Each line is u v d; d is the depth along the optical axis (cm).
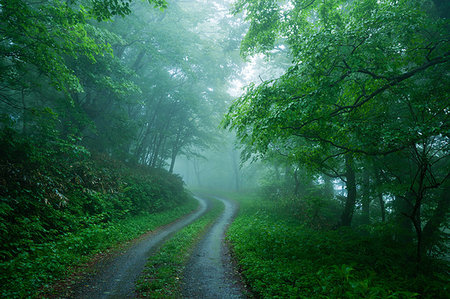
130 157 2012
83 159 1305
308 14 936
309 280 525
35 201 764
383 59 638
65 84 1237
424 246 852
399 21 626
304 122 693
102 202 1095
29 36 853
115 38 1372
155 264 686
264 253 767
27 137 1003
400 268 664
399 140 584
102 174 1281
